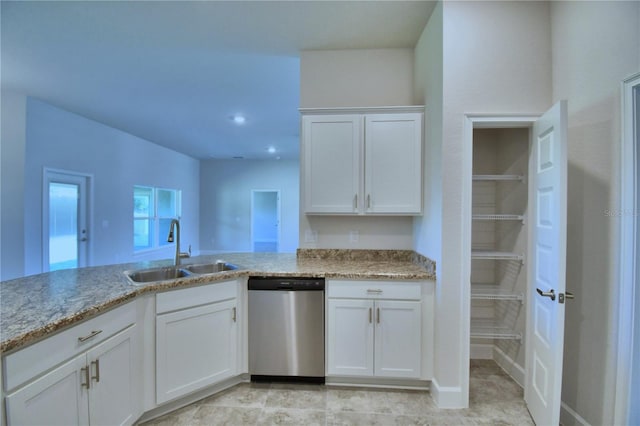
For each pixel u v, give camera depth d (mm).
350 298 2066
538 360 1717
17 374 1045
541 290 1670
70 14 2078
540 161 1754
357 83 2588
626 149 1403
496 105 1897
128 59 2729
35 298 1475
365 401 1965
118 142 5141
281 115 4344
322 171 2344
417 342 2023
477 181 2570
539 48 1910
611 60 1475
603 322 1515
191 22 2189
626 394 1398
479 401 1981
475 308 2598
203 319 1928
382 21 2195
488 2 1915
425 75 2266
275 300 2096
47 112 3863
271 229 10227
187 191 7637
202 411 1857
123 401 1548
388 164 2287
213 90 3438
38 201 3766
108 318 1451
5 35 2336
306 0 1960
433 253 2057
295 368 2105
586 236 1622
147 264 2387
